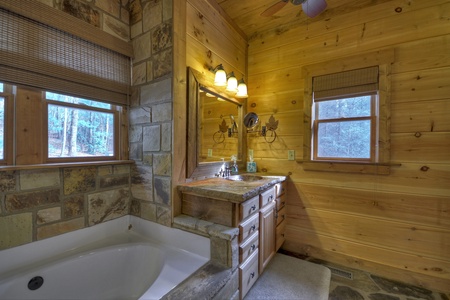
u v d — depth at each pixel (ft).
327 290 5.83
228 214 4.91
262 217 6.00
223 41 7.58
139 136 6.27
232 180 6.61
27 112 4.52
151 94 5.92
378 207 6.69
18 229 4.35
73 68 5.15
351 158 7.23
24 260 4.42
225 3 7.28
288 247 8.20
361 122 7.06
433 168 5.96
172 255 5.04
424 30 6.07
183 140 5.82
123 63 6.30
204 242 4.95
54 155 5.01
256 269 5.76
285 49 8.32
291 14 7.80
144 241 5.76
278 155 8.44
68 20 4.99
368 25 6.82
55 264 4.46
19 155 4.40
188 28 6.00
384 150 6.48
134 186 6.41
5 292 3.79
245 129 8.98
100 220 5.80
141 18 6.16
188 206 5.60
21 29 4.31
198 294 3.70
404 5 6.33
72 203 5.21
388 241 6.55
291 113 8.20
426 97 6.02
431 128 5.97
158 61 5.76
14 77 4.21
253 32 8.96
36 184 4.60
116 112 6.33
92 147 5.78
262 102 8.82
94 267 4.90
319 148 7.81
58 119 5.09
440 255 5.90
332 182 7.41
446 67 5.81
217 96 7.41
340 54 7.27
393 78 6.42
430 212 6.02
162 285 3.93
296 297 5.52
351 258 7.08
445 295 5.71
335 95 7.28
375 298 5.56
